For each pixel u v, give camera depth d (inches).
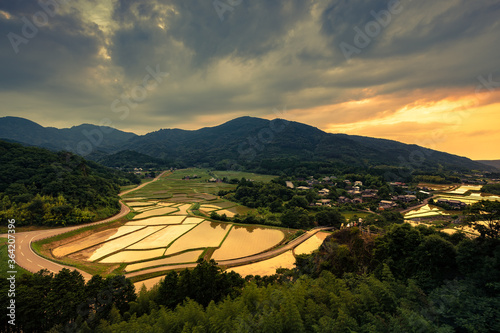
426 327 733.3
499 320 714.2
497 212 1094.4
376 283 996.6
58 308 1193.4
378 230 1875.0
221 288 1475.1
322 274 1414.9
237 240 2952.8
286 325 842.8
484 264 969.5
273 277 1699.1
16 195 3479.3
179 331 944.9
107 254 2516.0
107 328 1046.4
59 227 3248.0
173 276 1475.1
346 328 783.1
